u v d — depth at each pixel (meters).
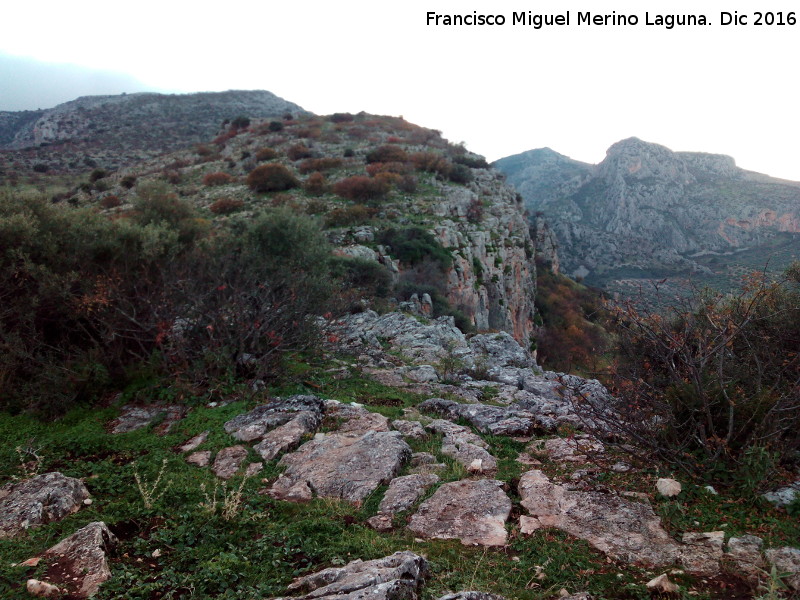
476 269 36.09
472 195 44.38
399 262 29.11
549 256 65.81
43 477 4.97
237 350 8.73
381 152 49.72
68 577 3.46
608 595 3.32
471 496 4.75
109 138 106.62
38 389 7.62
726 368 6.04
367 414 7.22
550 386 9.91
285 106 154.25
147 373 8.53
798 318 6.28
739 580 3.40
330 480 5.22
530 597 3.29
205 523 4.30
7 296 8.21
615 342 7.31
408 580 3.21
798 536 3.85
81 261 8.92
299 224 12.85
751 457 4.51
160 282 9.34
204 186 45.44
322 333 10.42
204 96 144.25
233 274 10.23
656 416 5.69
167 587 3.42
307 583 3.32
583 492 4.79
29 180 66.44
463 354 12.52
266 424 6.63
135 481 5.25
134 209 14.70
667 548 3.83
